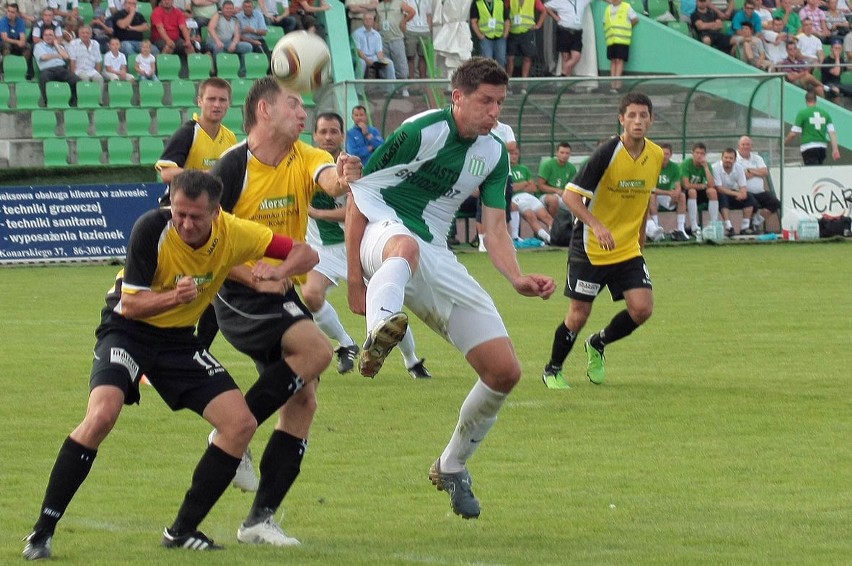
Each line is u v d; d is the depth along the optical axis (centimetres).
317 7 7225
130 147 6456
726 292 4225
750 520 1564
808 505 1641
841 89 7362
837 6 8244
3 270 5156
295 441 1516
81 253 5412
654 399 2441
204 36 6981
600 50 7675
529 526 1555
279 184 1656
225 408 1434
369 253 1597
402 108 6041
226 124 6738
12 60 6612
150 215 1409
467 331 1611
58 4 6706
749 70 7488
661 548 1431
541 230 5928
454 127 1636
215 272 1452
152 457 1964
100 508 1652
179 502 1688
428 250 1634
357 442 2077
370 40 6981
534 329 3475
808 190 6331
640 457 1948
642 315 2556
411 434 2138
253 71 6938
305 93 1775
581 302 2566
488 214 1708
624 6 7506
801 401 2400
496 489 1761
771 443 2039
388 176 1644
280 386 1498
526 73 7281
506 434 2133
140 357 1434
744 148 6175
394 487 1781
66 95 6531
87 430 1383
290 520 1602
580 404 2402
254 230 1481
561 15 7431
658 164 2584
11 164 6444
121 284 1455
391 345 1462
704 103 6266
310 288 2705
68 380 2669
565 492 1734
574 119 6259
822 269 4909
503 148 1697
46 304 4034
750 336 3281
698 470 1855
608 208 2569
